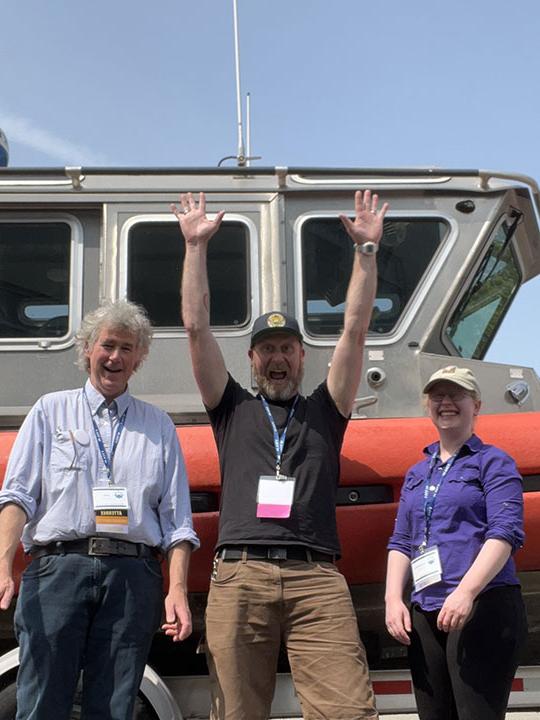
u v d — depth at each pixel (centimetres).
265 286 411
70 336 410
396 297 413
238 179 420
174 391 402
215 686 288
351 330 314
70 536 272
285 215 418
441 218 419
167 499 289
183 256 415
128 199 416
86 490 277
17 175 415
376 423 365
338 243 418
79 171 411
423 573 296
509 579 292
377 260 415
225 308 410
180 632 263
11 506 271
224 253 414
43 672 260
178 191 417
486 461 299
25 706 259
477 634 283
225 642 288
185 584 276
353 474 352
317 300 412
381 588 370
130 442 288
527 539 357
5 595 255
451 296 414
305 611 291
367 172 418
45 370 408
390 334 409
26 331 412
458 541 294
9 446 349
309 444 309
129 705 259
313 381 406
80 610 267
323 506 304
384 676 363
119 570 271
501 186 421
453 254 416
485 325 440
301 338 328
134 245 414
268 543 294
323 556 301
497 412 396
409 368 405
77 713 309
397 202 420
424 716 294
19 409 393
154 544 281
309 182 419
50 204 416
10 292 415
